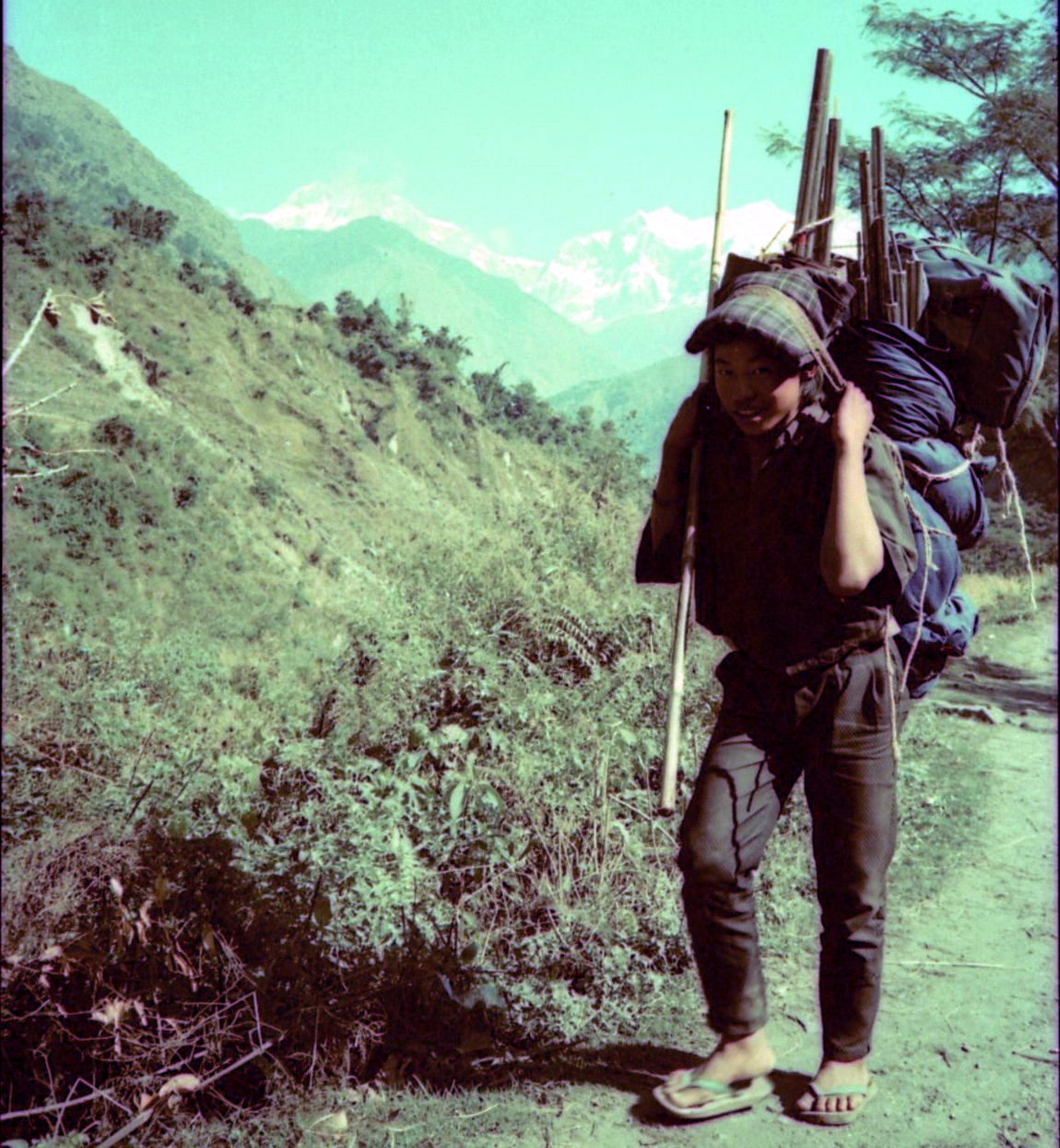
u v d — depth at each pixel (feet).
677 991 12.26
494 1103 9.86
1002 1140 9.34
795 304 9.12
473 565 20.07
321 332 425.69
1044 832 18.47
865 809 9.36
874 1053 11.07
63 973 9.49
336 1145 9.07
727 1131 9.52
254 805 13.98
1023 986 12.57
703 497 9.72
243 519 229.86
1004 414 10.87
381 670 17.83
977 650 48.55
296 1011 10.21
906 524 9.06
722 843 9.34
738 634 9.65
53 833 10.72
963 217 63.52
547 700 15.94
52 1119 9.03
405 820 13.69
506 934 12.94
